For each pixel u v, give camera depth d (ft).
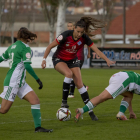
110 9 393.50
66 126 58.03
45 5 355.77
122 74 59.26
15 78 50.57
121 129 55.52
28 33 51.24
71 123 60.75
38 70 216.54
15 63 50.78
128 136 50.62
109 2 392.47
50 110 75.00
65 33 64.44
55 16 359.87
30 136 50.26
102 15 411.34
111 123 60.64
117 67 238.89
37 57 239.91
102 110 75.51
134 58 230.68
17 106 79.97
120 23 512.63
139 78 60.44
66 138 49.21
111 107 79.77
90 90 116.06
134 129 55.52
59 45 66.85
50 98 95.66
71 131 53.88
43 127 56.95
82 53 94.22
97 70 217.56
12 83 50.57
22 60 50.75
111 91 58.08
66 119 62.18
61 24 286.87
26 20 561.02
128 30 497.87
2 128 56.03
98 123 60.80
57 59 68.18
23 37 51.24
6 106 51.03
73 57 67.82
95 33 65.05
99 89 119.03
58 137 49.80
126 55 232.12
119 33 497.87
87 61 241.35
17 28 546.26
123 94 63.72
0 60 54.19
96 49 64.59
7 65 252.83
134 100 92.32
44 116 67.51
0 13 434.30
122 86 58.34
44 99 93.50
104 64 237.86
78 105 82.84
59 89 119.03
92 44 64.80
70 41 64.85
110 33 500.74
